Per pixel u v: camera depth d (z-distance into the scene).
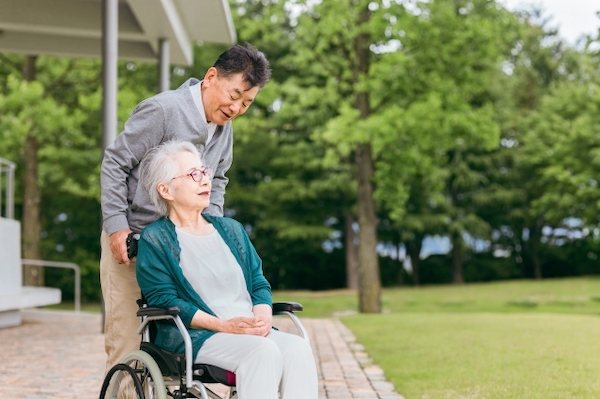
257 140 23.30
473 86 14.53
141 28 9.55
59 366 6.26
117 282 3.27
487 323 9.16
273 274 28.05
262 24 15.33
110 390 2.98
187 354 2.63
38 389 5.18
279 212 25.64
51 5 9.45
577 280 25.75
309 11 15.11
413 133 13.73
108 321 3.29
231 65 3.15
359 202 14.94
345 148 14.56
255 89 3.20
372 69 14.08
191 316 2.82
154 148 3.08
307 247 26.64
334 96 15.60
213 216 3.12
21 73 17.66
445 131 13.81
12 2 9.33
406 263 29.70
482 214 28.52
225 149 3.44
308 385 2.77
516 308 17.56
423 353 6.61
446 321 9.67
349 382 5.38
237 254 3.04
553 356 6.07
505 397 4.50
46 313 11.04
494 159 27.06
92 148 19.31
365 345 7.46
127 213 3.24
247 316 2.95
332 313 17.61
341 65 16.00
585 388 4.66
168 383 2.91
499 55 14.23
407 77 13.77
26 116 14.84
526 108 29.38
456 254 27.83
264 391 2.65
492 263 29.27
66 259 22.44
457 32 13.59
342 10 13.96
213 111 3.23
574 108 23.88
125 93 15.41
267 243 26.70
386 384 5.27
